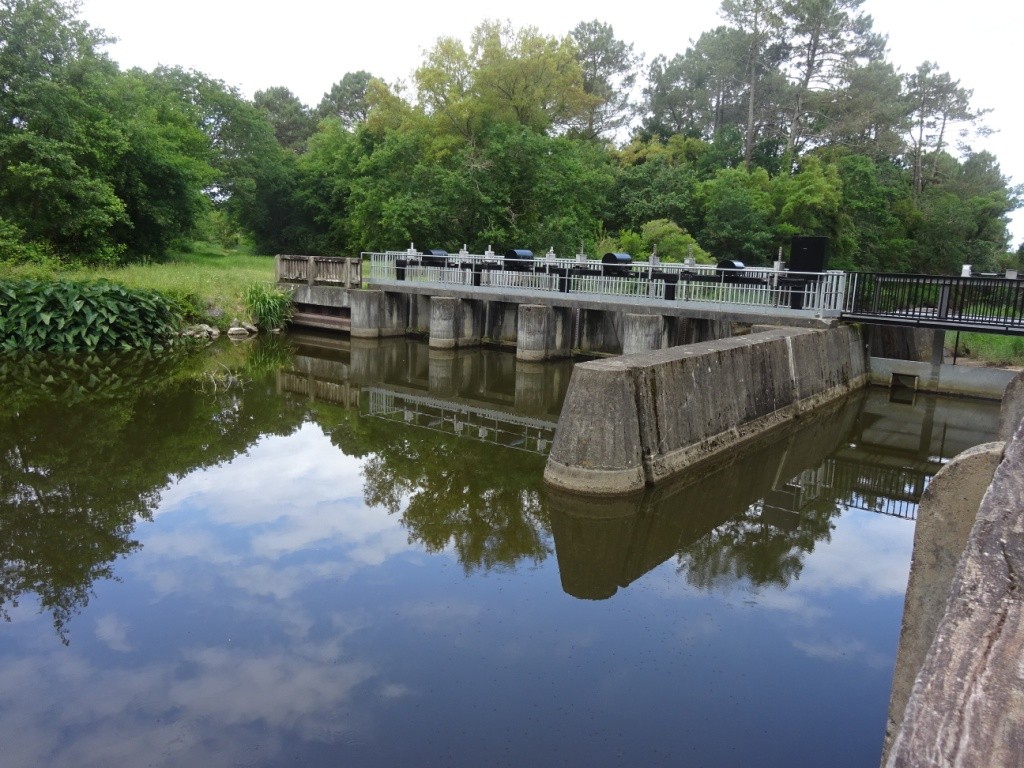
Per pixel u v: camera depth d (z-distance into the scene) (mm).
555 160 30406
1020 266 43250
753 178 38031
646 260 30922
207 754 4895
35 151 23312
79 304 19297
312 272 25219
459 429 14055
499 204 29406
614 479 9234
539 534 9023
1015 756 1286
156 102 34688
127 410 14602
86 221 24891
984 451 2820
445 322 21188
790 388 13477
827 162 42250
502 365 20359
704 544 9023
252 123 42469
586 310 20188
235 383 17625
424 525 9172
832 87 45344
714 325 17344
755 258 35188
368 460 11922
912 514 10180
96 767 4766
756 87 47969
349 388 17656
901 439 14031
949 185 48094
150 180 30312
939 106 48438
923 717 1414
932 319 14281
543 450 12633
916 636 3004
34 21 24203
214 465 11383
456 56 32812
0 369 17562
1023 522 1644
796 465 12727
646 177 38125
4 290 19000
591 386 9344
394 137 32406
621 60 48812
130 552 8148
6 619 6660
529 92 33469
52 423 13383
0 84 23703
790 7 44781
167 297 21625
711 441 11008
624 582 7750
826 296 15695
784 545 8969
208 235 44719
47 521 8984
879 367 16875
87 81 26234
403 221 29047
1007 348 19500
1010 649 1445
